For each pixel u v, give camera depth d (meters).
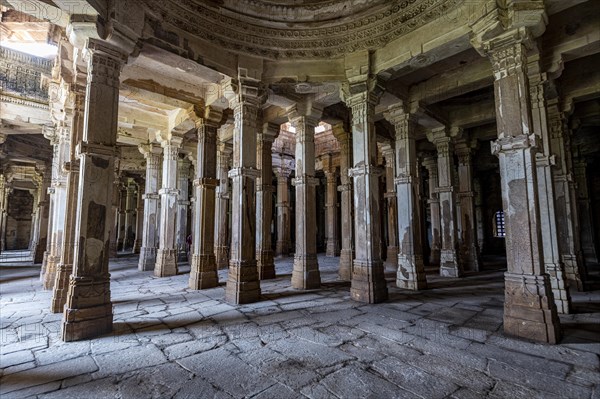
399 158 9.94
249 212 8.09
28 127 13.95
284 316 6.43
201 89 9.95
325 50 8.29
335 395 3.37
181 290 9.38
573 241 9.12
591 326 5.66
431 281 10.83
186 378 3.78
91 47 5.70
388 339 5.05
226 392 3.46
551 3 5.37
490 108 11.21
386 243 21.92
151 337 5.22
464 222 13.66
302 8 7.88
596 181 17.62
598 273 11.99
